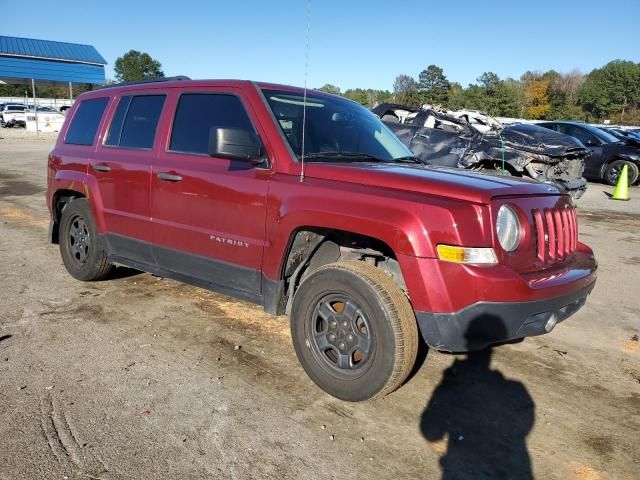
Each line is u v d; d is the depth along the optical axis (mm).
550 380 3928
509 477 2844
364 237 3678
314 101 4430
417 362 4109
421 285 3086
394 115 12031
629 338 4762
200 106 4418
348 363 3416
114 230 5016
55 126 35250
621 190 13445
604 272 6812
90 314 4766
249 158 3791
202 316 4812
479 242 3066
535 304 3150
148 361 3918
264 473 2770
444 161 10914
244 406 3379
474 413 3438
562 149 10633
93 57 39875
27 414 3184
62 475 2684
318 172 3637
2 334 4281
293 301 3666
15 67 36281
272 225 3715
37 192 11766
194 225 4242
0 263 6277
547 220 3484
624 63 79250
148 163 4613
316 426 3203
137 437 3014
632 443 3188
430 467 2891
